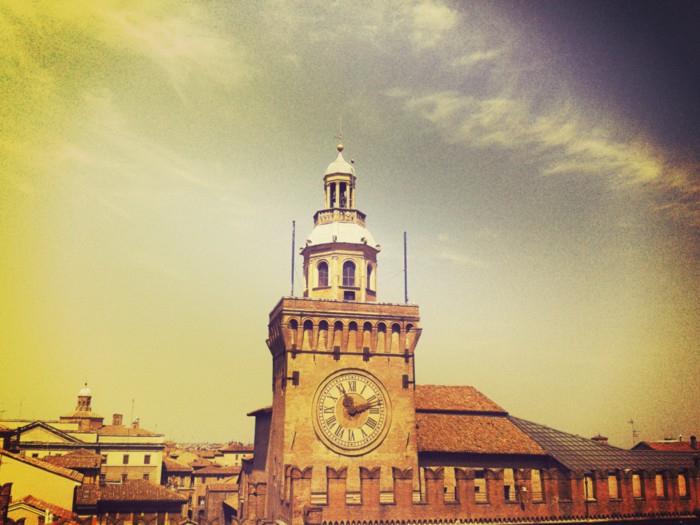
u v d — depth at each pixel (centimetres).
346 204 6669
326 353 5791
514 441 6438
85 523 6756
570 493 5878
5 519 5241
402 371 5944
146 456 11150
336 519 5141
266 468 6512
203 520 10788
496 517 5578
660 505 6022
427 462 6041
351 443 5684
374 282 6488
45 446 10025
